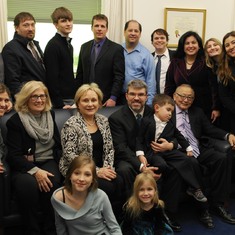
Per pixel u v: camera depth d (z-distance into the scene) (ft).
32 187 7.30
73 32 12.98
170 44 13.42
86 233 6.62
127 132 9.05
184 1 13.32
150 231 7.32
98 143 8.34
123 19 12.71
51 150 8.40
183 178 8.63
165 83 11.61
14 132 7.92
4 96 7.88
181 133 9.68
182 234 8.39
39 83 8.13
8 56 9.78
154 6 13.03
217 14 13.73
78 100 8.23
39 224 7.70
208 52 10.54
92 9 12.99
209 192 9.32
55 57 10.39
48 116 8.36
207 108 10.96
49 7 12.55
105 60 11.16
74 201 6.58
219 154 9.09
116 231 6.62
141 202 7.22
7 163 7.80
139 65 11.71
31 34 10.19
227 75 9.89
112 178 7.89
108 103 10.93
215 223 8.95
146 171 7.86
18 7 12.23
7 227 8.02
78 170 6.40
